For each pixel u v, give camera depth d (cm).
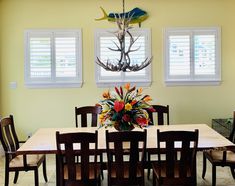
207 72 582
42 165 471
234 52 581
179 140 305
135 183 320
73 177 317
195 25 577
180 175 317
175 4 574
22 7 570
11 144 385
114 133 304
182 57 579
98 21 574
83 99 582
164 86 582
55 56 574
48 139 370
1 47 573
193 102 585
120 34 396
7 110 580
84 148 311
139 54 576
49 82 576
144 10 573
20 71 577
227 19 578
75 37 573
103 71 578
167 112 467
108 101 352
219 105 583
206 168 468
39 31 571
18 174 442
